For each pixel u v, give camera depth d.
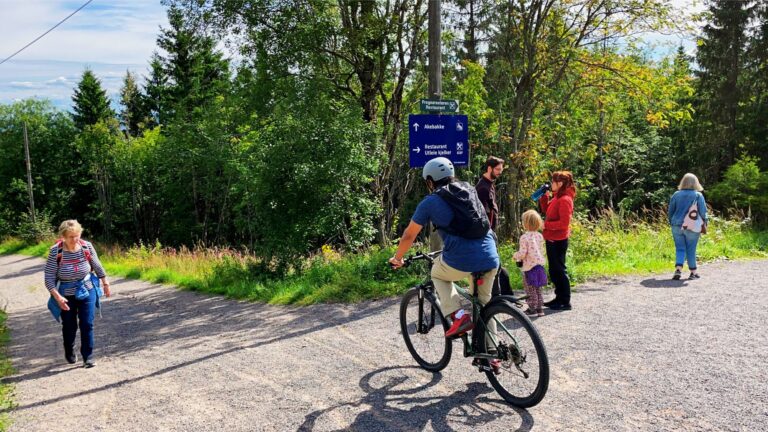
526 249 6.46
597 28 12.47
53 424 4.36
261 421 4.10
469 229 4.07
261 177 12.11
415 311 5.13
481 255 4.12
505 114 21.92
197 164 33.28
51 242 33.06
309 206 12.00
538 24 12.88
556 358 4.96
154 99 47.16
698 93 29.83
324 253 12.37
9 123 46.09
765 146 27.77
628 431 3.54
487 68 23.00
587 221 11.71
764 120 27.59
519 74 13.55
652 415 3.74
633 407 3.88
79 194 46.72
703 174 30.09
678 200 8.20
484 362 4.32
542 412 3.89
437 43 8.90
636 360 4.80
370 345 5.91
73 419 4.45
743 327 5.61
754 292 7.14
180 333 7.67
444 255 4.26
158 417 4.35
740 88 28.77
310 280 10.22
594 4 12.25
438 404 4.18
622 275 8.75
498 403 4.12
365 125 12.86
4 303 14.29
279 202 12.04
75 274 6.15
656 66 13.63
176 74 40.47
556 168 18.05
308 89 13.31
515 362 4.02
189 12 14.62
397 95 17.20
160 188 39.53
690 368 4.55
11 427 4.35
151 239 41.38
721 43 28.48
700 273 8.67
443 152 8.66
